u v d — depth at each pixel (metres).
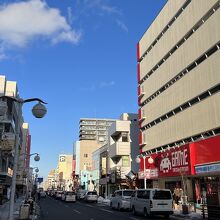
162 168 39.78
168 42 41.16
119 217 25.42
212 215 21.91
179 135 37.34
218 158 28.31
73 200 56.28
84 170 109.06
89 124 165.38
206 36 31.88
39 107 12.65
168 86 41.38
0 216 24.03
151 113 46.66
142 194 26.47
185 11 36.62
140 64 52.22
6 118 55.75
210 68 31.02
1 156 52.50
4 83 65.12
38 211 31.70
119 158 64.19
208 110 31.16
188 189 36.12
